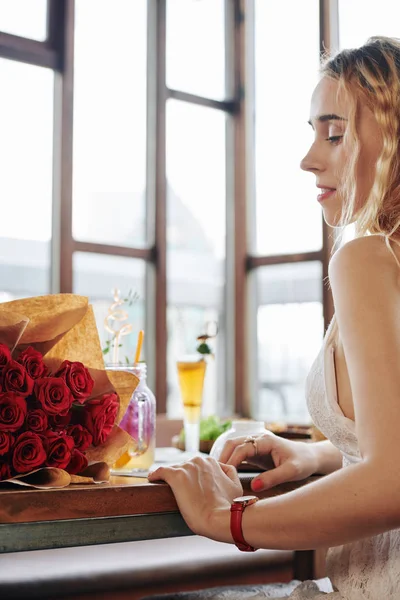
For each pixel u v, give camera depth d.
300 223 4.95
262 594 1.52
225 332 5.23
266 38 5.20
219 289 5.22
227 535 1.17
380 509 1.04
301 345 4.92
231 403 5.19
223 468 1.32
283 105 5.09
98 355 1.36
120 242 4.69
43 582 2.67
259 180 5.21
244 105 5.26
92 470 1.29
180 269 5.00
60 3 4.43
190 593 1.58
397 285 1.15
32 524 1.13
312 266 4.87
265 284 5.15
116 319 1.81
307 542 1.11
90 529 1.17
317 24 4.92
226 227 5.27
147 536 1.23
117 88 4.71
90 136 4.56
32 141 4.32
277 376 5.05
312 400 1.38
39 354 1.29
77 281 4.45
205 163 5.15
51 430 1.26
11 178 4.24
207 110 5.17
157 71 4.86
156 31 4.89
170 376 4.84
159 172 4.83
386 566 1.28
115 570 2.84
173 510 1.26
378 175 1.28
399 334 1.10
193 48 5.11
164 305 4.80
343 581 1.34
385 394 1.06
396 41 1.36
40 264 4.34
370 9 4.62
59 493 1.15
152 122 4.86
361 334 1.11
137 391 1.64
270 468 1.53
